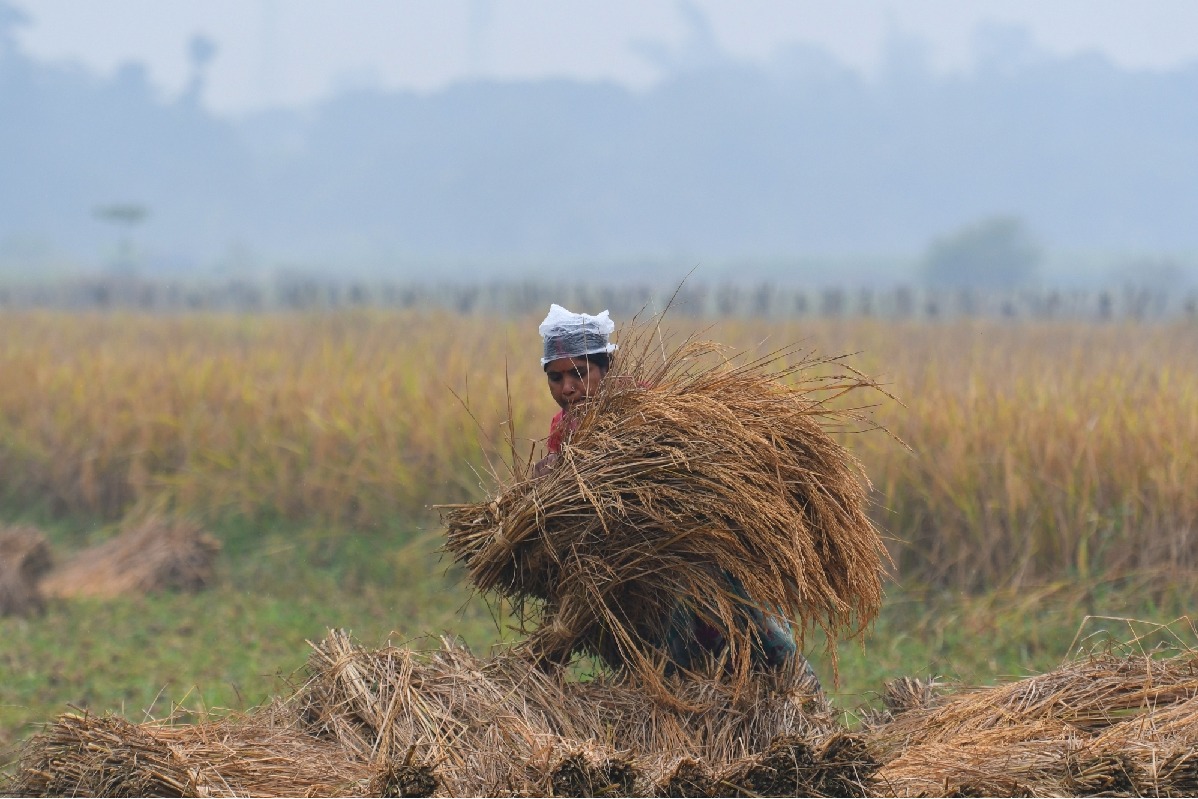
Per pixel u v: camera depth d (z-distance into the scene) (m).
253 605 28.73
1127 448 27.20
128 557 31.03
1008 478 26.30
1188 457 26.34
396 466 32.94
